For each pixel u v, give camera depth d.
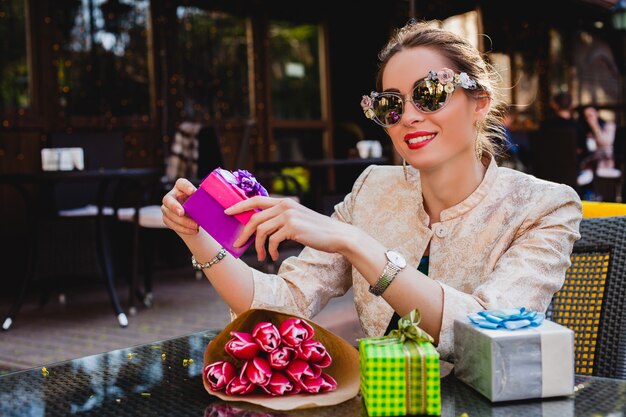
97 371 1.21
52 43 6.64
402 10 8.67
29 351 4.10
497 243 1.38
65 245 4.70
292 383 1.07
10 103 6.41
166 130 7.41
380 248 1.20
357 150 6.91
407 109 1.33
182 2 7.62
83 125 6.82
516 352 1.00
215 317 5.01
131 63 7.21
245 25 8.25
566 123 8.03
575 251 1.60
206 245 1.34
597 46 12.11
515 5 10.23
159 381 1.15
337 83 8.98
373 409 0.97
